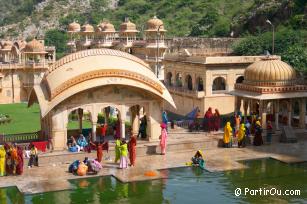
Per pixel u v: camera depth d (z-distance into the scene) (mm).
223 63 38750
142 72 26844
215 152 26500
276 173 22734
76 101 25609
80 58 26781
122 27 75875
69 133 28078
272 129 29422
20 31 144125
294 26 61750
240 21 75938
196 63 39719
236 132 28312
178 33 98125
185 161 24469
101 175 22125
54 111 25250
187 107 41812
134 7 126688
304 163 24516
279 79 29281
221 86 42969
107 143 25234
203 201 18922
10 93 63000
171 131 30438
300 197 19359
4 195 19703
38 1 164125
